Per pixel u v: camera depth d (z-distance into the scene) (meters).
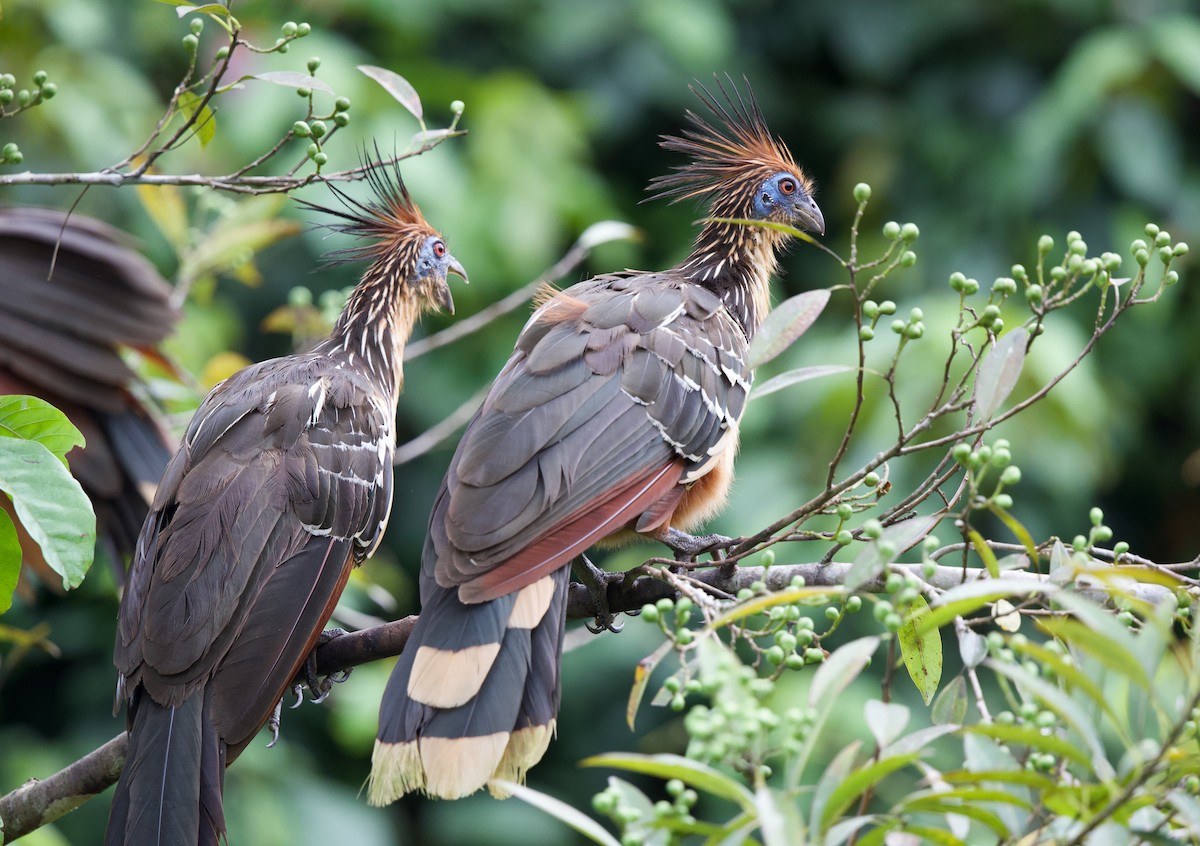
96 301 9.27
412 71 15.43
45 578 8.60
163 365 9.65
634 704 4.95
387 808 15.51
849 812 10.96
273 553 6.98
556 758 15.11
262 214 10.09
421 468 15.88
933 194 16.58
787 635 4.98
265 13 15.41
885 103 17.19
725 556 7.09
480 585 6.46
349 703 13.73
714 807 13.84
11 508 7.38
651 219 17.00
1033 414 13.56
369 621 9.72
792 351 15.05
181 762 6.32
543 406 7.21
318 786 14.38
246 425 7.43
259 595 6.86
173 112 6.20
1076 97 15.45
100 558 13.38
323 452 7.40
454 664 6.19
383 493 7.62
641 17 16.50
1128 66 15.46
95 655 15.16
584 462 7.09
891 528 4.98
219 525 6.95
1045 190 15.88
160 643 6.60
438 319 15.34
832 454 13.77
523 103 15.33
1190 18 16.70
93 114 13.94
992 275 15.92
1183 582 5.64
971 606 4.61
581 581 7.70
